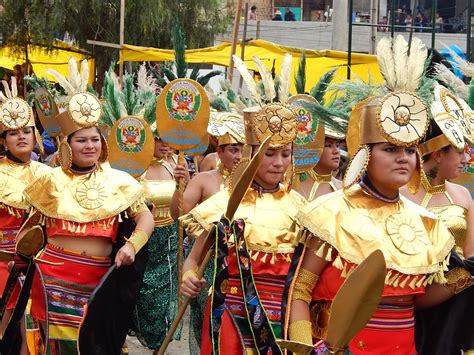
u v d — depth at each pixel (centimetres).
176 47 762
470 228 501
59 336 629
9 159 762
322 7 2062
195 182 696
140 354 825
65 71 1928
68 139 644
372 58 1178
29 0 1861
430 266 413
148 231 643
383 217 419
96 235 633
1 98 779
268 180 543
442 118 496
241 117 712
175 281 807
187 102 719
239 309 504
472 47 1170
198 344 701
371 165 418
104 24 1889
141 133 789
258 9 2058
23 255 627
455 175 523
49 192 638
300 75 686
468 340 447
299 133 663
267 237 529
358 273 376
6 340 657
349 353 410
